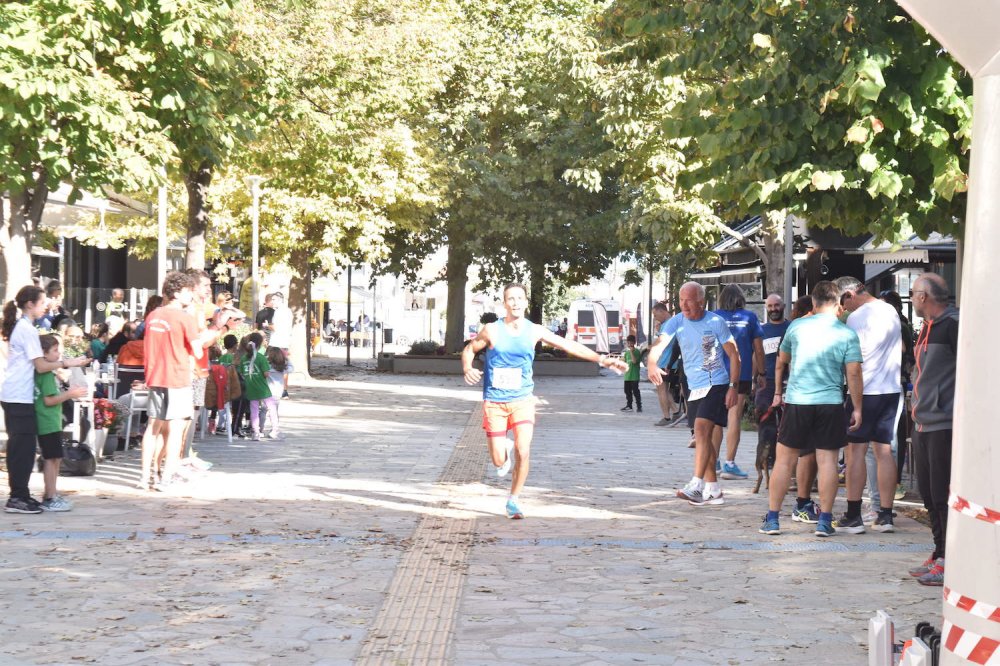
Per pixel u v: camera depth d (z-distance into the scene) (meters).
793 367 9.85
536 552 9.02
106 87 13.02
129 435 16.08
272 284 33.78
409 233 41.50
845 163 9.49
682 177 10.43
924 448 8.23
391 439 18.14
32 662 5.91
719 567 8.52
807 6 9.43
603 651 6.26
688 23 10.48
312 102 24.69
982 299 2.93
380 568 8.32
